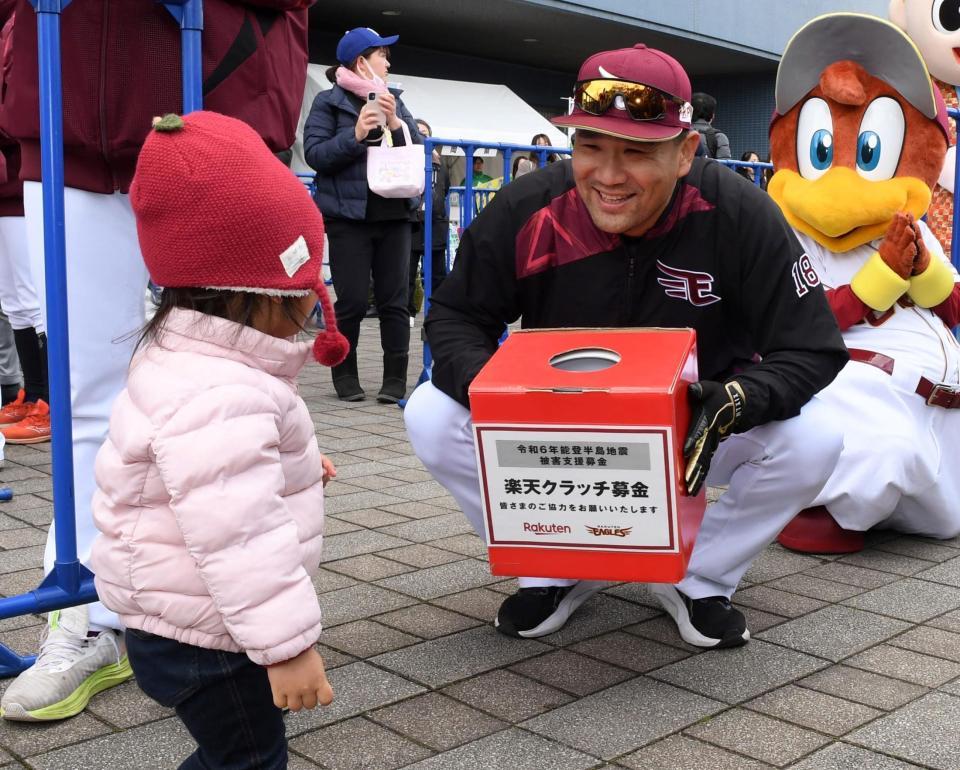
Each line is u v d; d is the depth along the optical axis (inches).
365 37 258.7
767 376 112.2
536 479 99.6
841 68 154.9
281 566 71.7
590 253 118.2
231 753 78.0
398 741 100.0
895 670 115.2
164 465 70.9
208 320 74.8
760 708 106.3
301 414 78.7
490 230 120.6
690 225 116.3
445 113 768.9
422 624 128.3
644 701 108.0
